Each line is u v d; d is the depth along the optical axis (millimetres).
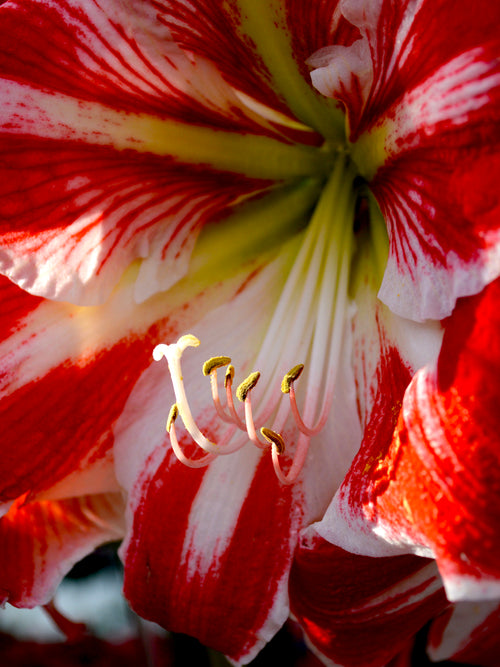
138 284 442
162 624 434
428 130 379
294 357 438
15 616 617
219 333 449
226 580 424
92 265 429
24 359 434
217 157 441
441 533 363
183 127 432
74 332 438
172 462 436
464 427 366
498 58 364
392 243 407
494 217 367
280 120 441
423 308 386
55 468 436
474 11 365
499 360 366
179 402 411
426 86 377
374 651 435
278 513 424
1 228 419
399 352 414
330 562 415
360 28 390
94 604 590
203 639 429
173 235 444
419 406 377
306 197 462
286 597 420
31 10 402
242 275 456
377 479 386
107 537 454
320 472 425
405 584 421
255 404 436
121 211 432
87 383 438
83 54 410
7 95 410
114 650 545
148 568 431
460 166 373
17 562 449
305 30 410
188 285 451
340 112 437
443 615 453
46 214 422
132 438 440
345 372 433
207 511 429
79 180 423
